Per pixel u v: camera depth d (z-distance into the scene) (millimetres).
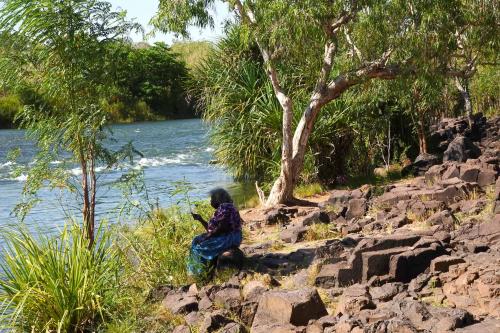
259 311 5922
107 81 8117
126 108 58719
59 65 7910
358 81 12914
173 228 9031
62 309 6520
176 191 10672
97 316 6762
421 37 11875
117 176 19906
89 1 7793
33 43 7750
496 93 29016
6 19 7633
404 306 5465
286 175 13195
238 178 18453
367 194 11500
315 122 15828
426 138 19266
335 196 11578
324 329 5355
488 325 4934
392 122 18203
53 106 8109
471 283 5832
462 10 12375
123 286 7066
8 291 6848
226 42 17891
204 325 5832
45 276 6648
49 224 13039
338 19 12242
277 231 10375
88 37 7922
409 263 6559
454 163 13102
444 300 5719
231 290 6586
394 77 12828
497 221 7730
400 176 16391
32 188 8031
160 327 6152
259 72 17172
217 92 17875
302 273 7223
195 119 59625
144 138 36812
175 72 62656
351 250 7609
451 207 9867
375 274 6598
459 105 27875
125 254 7809
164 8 12797
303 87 16594
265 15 11438
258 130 16359
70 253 7078
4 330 6477
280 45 12789
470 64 13469
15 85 7930
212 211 10289
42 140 7973
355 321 5180
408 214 9750
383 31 12047
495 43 13117
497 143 17906
